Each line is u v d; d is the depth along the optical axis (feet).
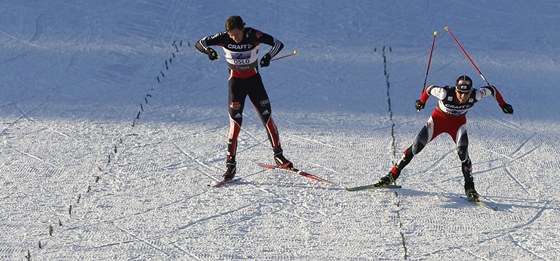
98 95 118.01
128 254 73.61
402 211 83.20
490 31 145.59
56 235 76.89
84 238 76.48
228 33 84.79
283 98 117.80
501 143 103.09
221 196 86.17
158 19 147.64
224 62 131.44
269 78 124.98
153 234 77.51
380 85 123.24
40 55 131.64
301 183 89.76
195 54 134.31
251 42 85.61
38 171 91.61
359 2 156.66
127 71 127.24
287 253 74.28
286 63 130.82
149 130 105.50
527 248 75.92
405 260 73.20
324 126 107.96
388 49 137.18
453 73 127.75
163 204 83.97
